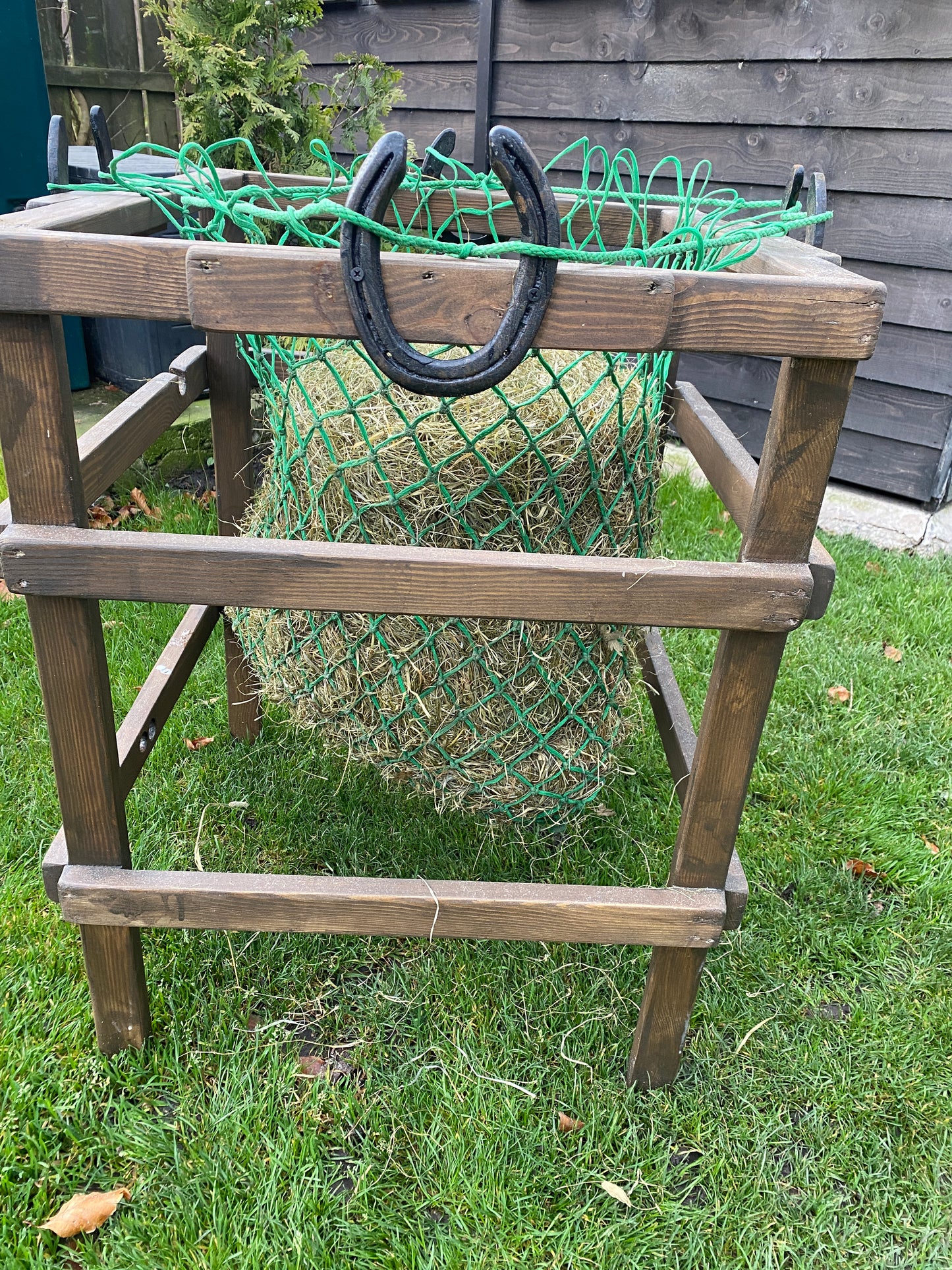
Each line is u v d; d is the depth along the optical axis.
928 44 2.65
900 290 2.95
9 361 0.92
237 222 1.14
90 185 1.13
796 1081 1.38
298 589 1.02
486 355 0.87
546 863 1.75
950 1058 1.43
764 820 1.91
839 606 2.67
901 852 1.82
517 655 1.31
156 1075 1.32
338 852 1.73
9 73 3.07
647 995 1.29
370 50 3.94
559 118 3.48
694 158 3.23
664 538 2.92
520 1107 1.31
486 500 1.23
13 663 2.17
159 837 1.71
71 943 1.49
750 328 0.88
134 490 2.85
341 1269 1.12
